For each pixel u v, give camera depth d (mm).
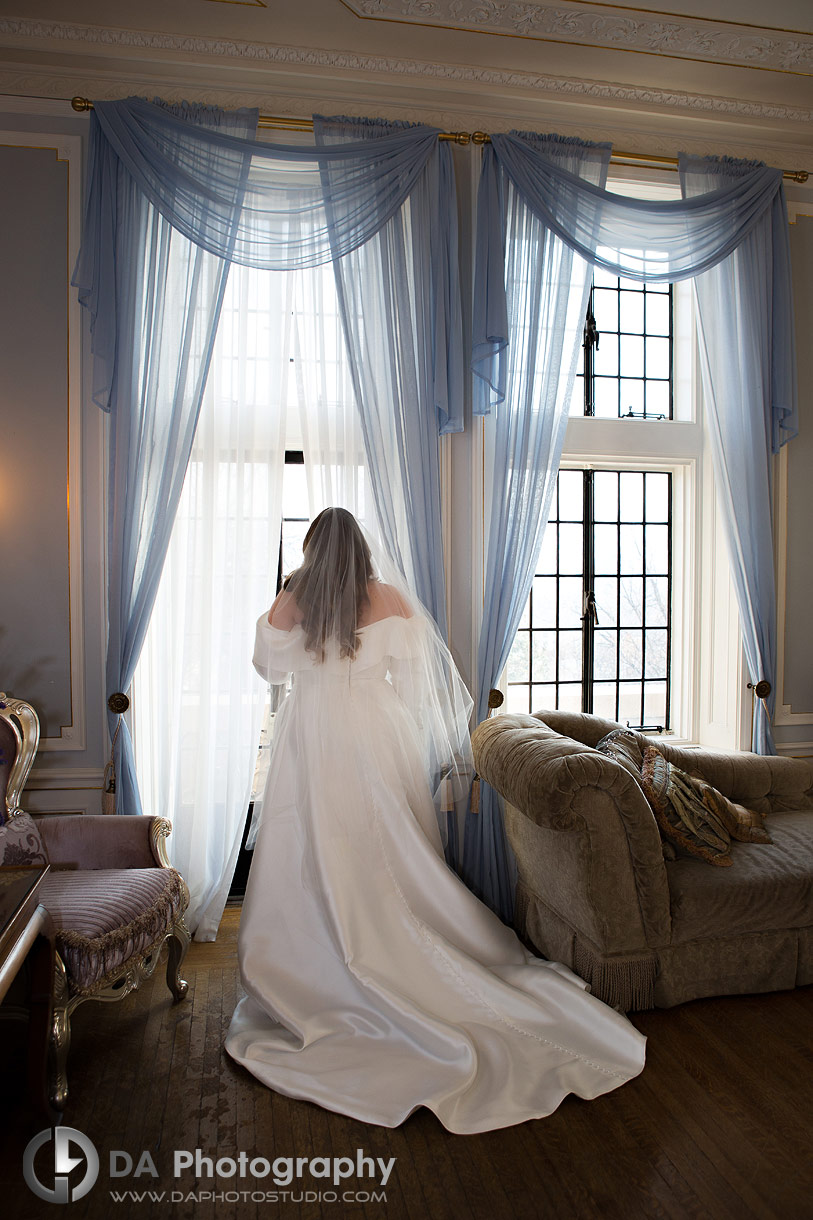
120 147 2955
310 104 3201
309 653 2496
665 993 2490
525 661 3824
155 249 3014
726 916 2506
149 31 2982
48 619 3096
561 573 3844
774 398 3598
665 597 3951
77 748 3109
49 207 3066
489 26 2969
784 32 3029
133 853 2596
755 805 3244
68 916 2178
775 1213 1699
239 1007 2471
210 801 3123
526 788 2424
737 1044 2322
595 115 3451
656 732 3951
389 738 2520
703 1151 1884
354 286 3129
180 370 3006
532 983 2363
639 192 3627
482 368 3209
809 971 2633
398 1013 2186
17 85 3023
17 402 3064
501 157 3232
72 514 3092
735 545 3611
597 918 2422
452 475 3375
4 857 2447
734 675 3781
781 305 3590
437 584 3178
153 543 3012
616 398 3922
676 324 3949
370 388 3129
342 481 3156
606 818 2402
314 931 2391
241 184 3025
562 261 3316
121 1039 2387
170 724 3117
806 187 3740
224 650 3102
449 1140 1920
